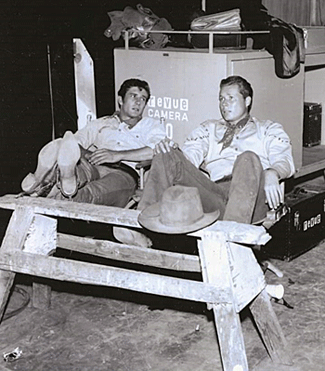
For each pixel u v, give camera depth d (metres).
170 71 3.54
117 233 3.02
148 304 3.25
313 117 4.69
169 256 2.70
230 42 3.50
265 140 3.10
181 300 3.28
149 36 3.75
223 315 2.33
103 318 3.10
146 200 2.70
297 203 3.81
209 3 4.06
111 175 3.21
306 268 3.72
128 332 2.95
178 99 3.53
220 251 2.32
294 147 3.95
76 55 3.71
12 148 3.57
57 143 2.82
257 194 2.65
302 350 2.74
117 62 3.77
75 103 3.80
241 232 2.29
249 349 2.78
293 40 3.63
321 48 4.10
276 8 4.48
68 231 3.74
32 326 3.03
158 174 2.73
